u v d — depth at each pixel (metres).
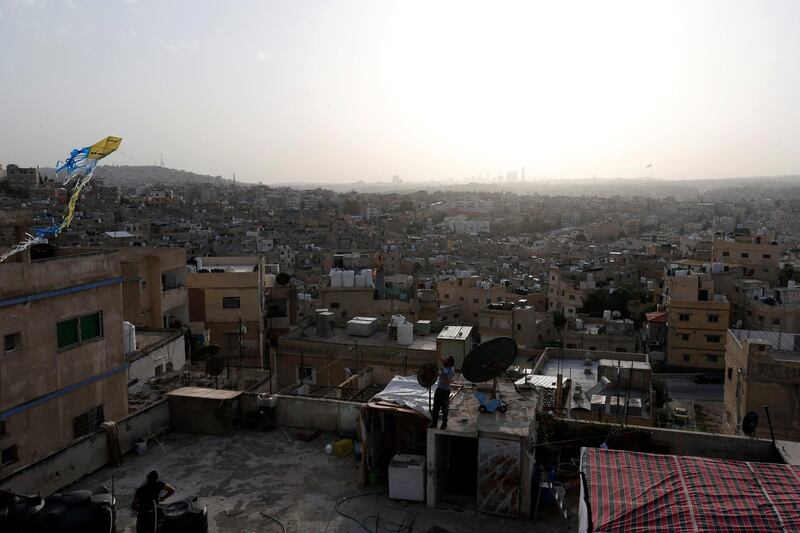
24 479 11.27
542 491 11.43
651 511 8.26
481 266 138.25
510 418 11.55
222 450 13.88
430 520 10.98
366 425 12.20
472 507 11.35
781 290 70.50
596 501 8.55
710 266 80.56
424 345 30.83
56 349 16.38
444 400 11.17
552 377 28.98
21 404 15.31
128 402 20.80
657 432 12.63
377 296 44.41
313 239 169.38
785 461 11.25
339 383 29.86
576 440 12.93
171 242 137.88
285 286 45.53
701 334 65.44
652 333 69.88
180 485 12.34
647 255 120.81
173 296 35.34
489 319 59.75
